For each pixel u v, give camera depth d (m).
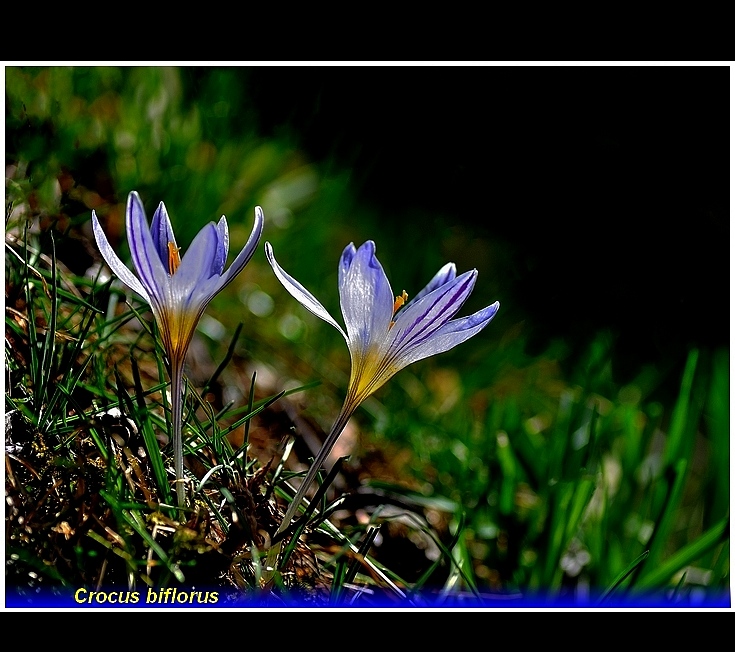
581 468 0.70
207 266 0.57
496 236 1.29
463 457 0.76
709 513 0.75
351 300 0.58
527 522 0.72
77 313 0.66
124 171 0.76
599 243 1.30
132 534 0.60
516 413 0.76
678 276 1.27
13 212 0.67
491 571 0.71
